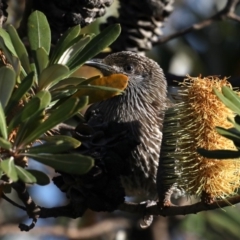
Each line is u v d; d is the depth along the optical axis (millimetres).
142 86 3385
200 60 3562
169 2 3365
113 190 3143
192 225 3488
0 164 2984
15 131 3084
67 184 3143
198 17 3600
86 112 3379
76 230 3506
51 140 3062
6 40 3094
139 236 3537
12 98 3061
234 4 3404
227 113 3129
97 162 3137
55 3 3240
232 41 3561
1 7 3209
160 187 3162
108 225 3514
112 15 3430
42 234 3514
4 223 3520
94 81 3113
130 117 3369
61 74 3082
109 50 3412
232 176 3137
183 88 3148
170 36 3398
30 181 2986
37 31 3121
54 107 3100
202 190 3139
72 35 3107
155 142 3365
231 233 3494
